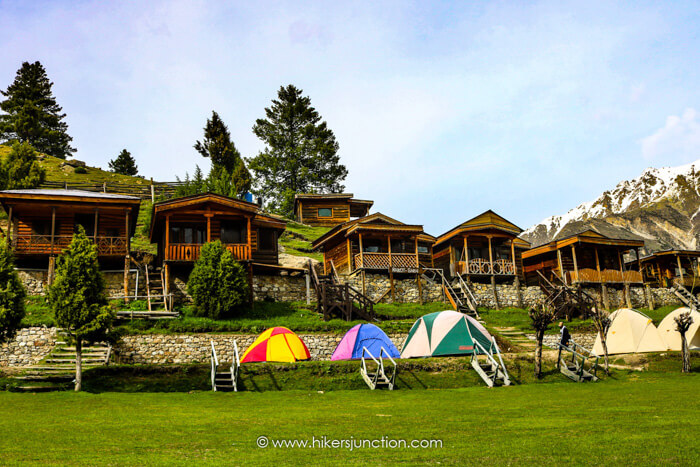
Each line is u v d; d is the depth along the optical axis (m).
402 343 28.73
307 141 81.06
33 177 52.91
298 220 65.25
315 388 20.20
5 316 19.11
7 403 15.88
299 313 31.22
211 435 11.39
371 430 11.91
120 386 19.38
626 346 26.98
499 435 11.03
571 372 22.45
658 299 44.06
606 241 43.31
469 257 44.16
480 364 22.78
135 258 38.72
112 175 73.69
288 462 9.06
